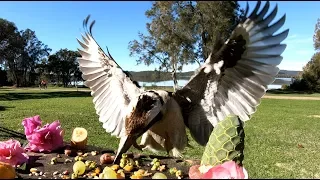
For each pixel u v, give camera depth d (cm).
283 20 40
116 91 56
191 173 45
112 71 56
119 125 54
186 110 49
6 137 98
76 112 208
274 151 105
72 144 61
